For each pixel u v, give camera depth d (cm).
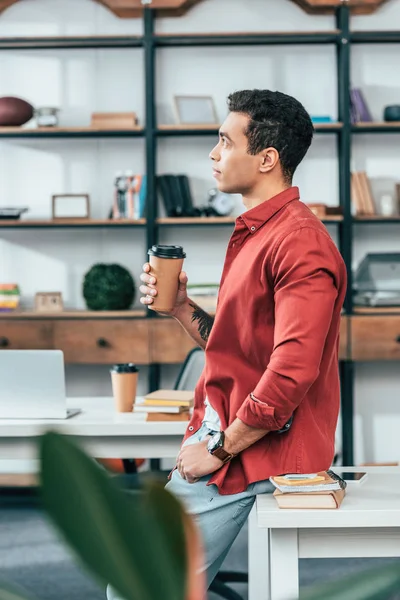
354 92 561
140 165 580
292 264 192
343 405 565
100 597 351
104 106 580
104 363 539
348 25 557
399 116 556
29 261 585
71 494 42
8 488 538
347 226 552
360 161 582
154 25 576
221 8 576
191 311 246
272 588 194
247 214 206
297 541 194
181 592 44
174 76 578
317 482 193
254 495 204
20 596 47
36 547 429
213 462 199
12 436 294
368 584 47
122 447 298
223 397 208
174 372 582
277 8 577
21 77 580
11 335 537
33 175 582
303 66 579
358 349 532
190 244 584
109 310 552
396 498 203
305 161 580
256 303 200
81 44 562
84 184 581
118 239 584
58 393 302
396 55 580
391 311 542
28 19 581
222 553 213
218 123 563
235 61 578
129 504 43
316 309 190
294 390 189
